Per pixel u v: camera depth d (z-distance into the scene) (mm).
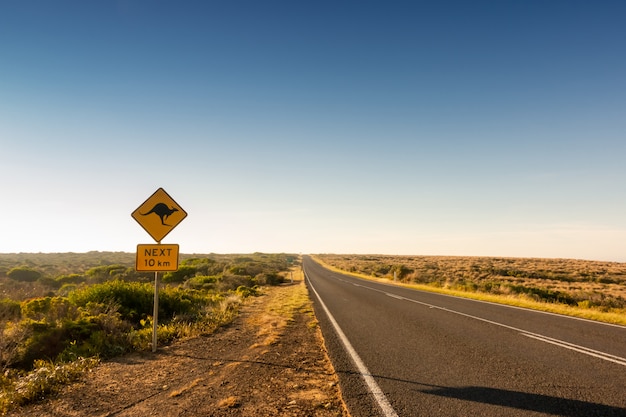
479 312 13172
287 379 5711
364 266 73000
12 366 6609
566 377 5594
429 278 35719
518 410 4352
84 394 5102
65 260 68688
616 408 4387
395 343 8133
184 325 10039
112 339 8016
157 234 7793
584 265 63562
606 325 10438
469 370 6020
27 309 9680
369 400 4719
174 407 4602
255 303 17031
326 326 10500
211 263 46562
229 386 5395
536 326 10234
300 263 103125
